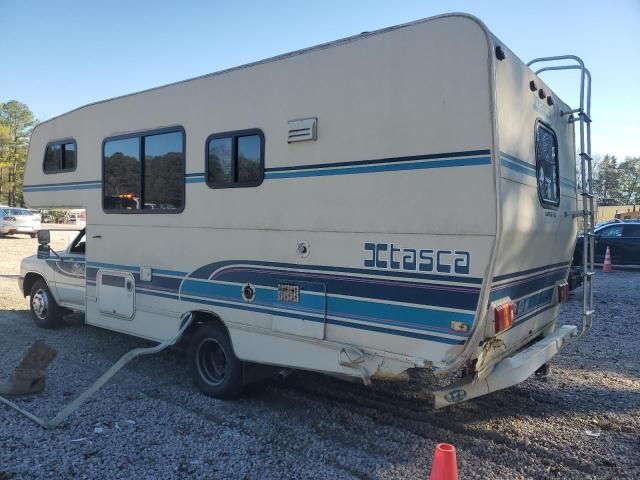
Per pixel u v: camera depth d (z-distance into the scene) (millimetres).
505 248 3412
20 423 4230
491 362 3736
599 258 16188
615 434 4242
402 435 4156
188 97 4980
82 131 6207
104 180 5895
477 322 3281
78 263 6543
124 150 5641
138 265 5504
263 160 4367
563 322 8273
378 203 3695
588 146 4543
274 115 4297
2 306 9086
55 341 6805
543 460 3795
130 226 5582
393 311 3629
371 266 3729
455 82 3373
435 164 3439
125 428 4180
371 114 3734
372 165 3725
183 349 5262
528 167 3883
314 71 4055
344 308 3885
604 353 6562
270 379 5055
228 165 4637
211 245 4777
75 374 5543
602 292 11398
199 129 4875
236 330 4602
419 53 3527
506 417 4543
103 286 5965
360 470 3590
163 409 4605
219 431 4172
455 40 3385
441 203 3410
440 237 3414
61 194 6539
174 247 5109
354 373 3838
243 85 4527
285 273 4230
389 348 3656
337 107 3916
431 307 3461
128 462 3623
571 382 5457
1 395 4832
